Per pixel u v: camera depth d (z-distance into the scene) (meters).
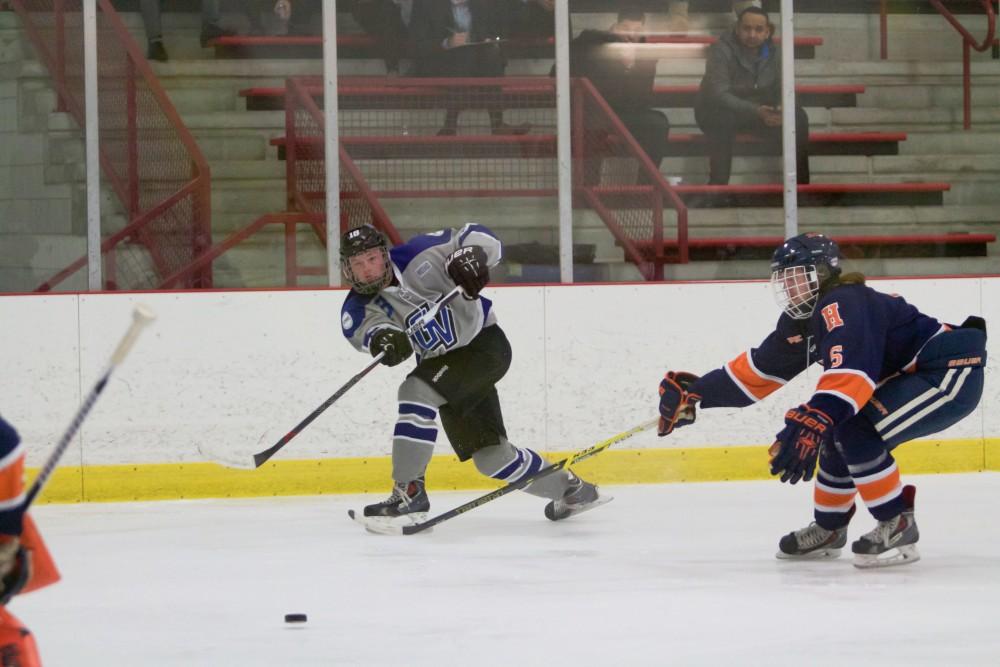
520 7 22.58
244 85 21.94
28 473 20.14
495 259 16.33
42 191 21.45
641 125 22.92
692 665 9.80
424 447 16.44
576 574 13.70
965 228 24.34
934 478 21.28
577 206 22.83
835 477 14.04
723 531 16.48
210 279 21.94
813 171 23.81
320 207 22.16
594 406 21.38
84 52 21.36
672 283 21.58
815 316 13.09
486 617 11.64
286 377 20.70
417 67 22.53
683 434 21.48
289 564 14.59
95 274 21.38
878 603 11.96
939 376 13.05
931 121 24.31
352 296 16.41
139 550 15.70
